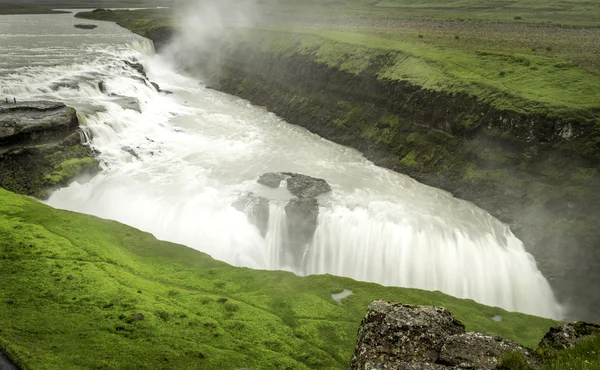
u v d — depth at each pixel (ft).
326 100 274.98
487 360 58.95
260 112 299.79
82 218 151.02
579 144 170.91
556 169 175.42
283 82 309.83
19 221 140.67
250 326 104.22
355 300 122.93
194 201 179.83
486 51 255.91
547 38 301.02
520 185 182.29
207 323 102.32
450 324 69.67
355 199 189.88
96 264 121.90
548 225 166.20
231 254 165.37
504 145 192.75
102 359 83.30
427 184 207.72
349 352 99.35
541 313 155.84
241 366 88.22
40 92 239.09
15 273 111.75
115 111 237.25
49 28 455.22
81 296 104.94
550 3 526.98
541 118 179.83
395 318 69.31
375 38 309.01
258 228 174.09
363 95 257.34
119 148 213.25
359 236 170.40
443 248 166.30
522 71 220.23
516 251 167.73
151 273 125.59
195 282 124.47
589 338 58.54
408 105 231.09
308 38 318.86
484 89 205.87
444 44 283.59
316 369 92.32
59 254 123.65
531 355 59.52
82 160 191.52
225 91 344.49
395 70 248.93
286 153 235.61
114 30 465.47
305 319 110.93
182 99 316.60
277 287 127.03
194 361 87.35
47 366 78.89
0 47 329.11
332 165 223.71
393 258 165.89
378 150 233.35
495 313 126.11
